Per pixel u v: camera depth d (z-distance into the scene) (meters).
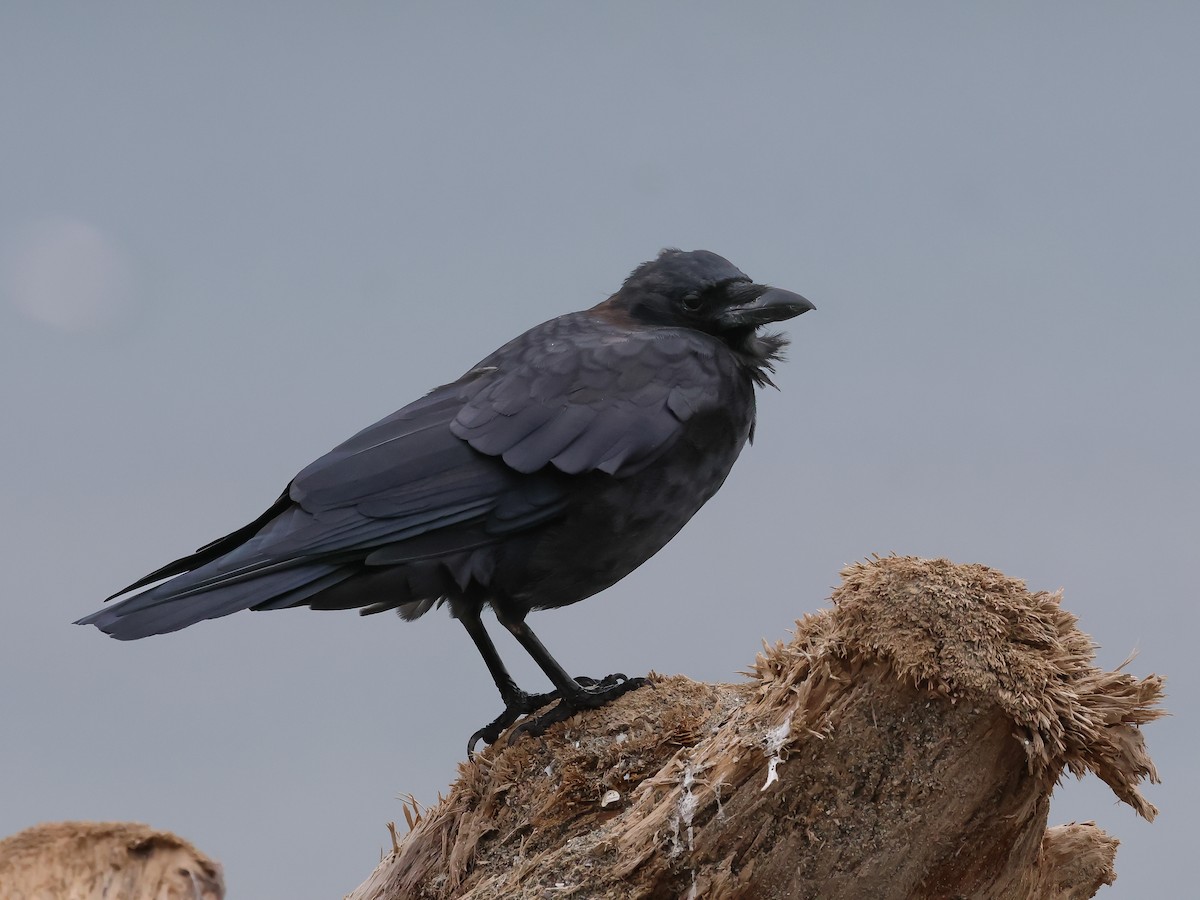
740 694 10.04
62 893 10.91
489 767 10.27
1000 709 7.53
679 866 8.03
